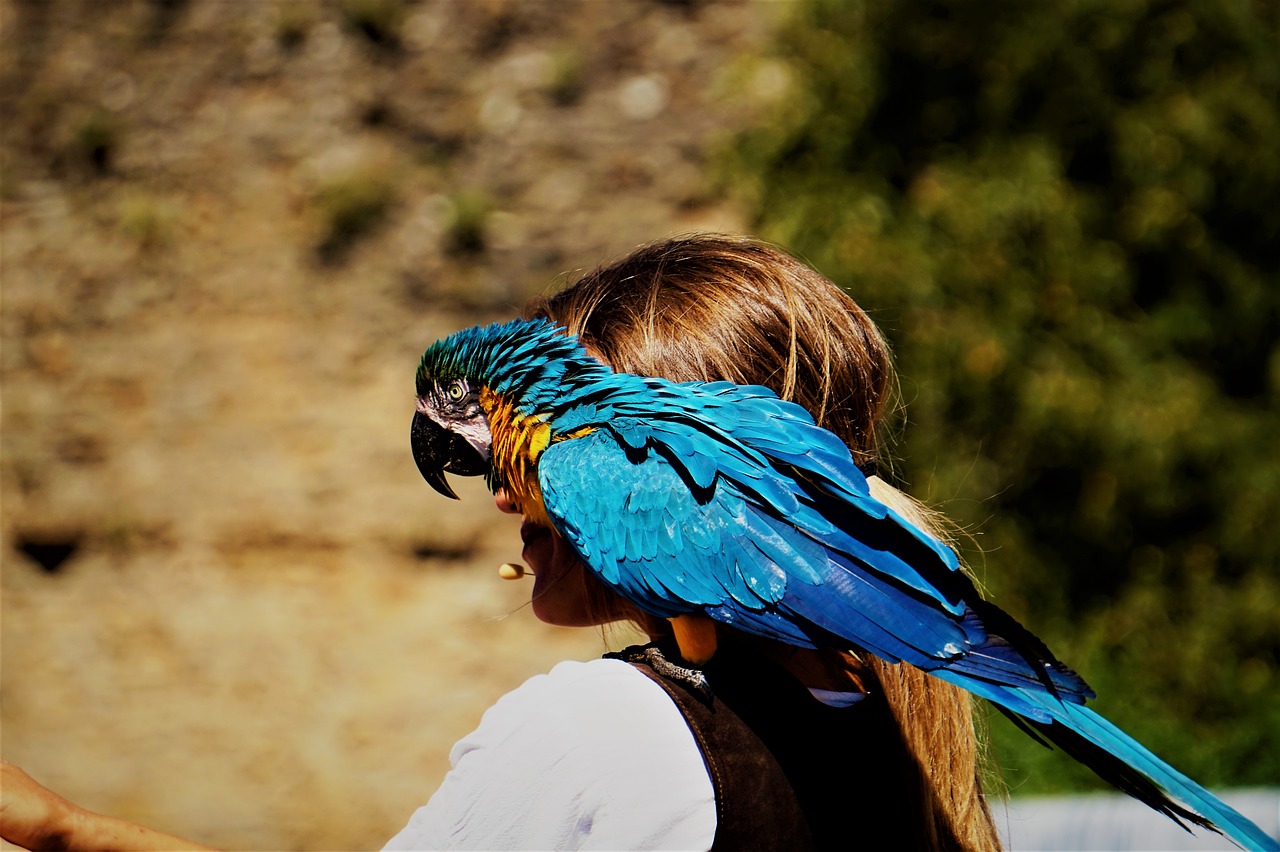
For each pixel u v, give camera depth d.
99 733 19.30
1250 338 18.47
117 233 23.34
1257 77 17.84
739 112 22.09
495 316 22.16
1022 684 4.09
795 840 3.77
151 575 21.31
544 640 19.88
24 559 21.91
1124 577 18.14
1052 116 17.73
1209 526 18.25
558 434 5.30
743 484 4.55
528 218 22.50
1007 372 17.11
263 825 17.78
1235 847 10.88
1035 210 17.34
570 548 5.46
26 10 25.00
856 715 4.21
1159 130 17.69
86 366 22.64
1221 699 17.47
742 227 20.48
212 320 22.62
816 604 4.32
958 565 4.20
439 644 19.80
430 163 23.09
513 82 23.31
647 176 22.42
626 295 5.07
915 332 16.95
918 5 17.75
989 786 5.75
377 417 21.58
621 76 23.08
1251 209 17.98
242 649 20.09
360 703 19.22
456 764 4.03
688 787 3.68
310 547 20.98
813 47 18.50
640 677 3.92
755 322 4.77
